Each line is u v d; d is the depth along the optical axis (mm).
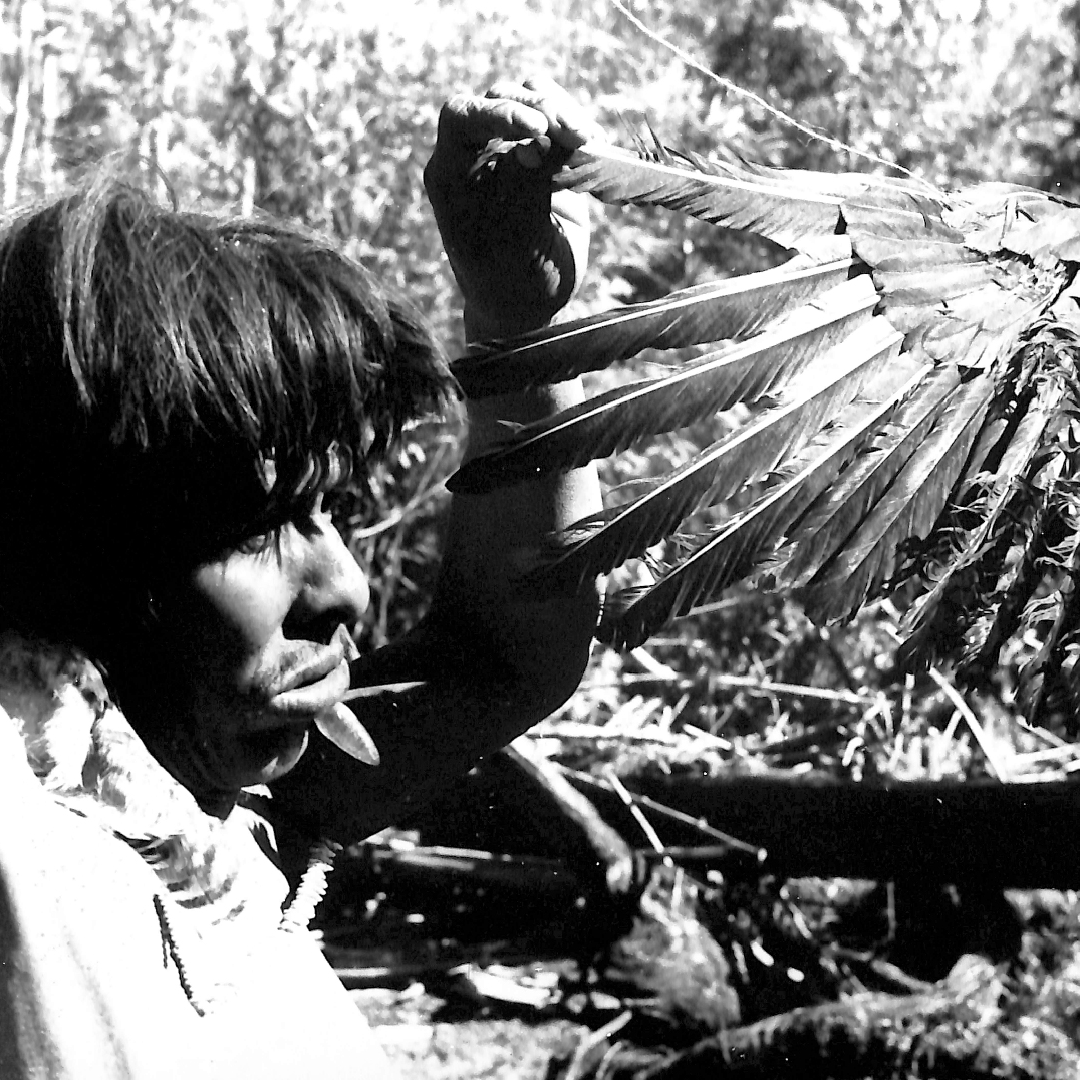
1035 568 1335
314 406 854
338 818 1567
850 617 1335
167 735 926
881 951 3377
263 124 4914
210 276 827
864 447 1327
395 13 4855
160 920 827
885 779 3436
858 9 5680
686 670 4355
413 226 4934
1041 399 1332
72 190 875
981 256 1377
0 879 781
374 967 3393
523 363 1315
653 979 3086
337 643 969
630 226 5301
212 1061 823
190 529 863
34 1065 767
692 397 1322
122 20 4750
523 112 1388
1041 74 5730
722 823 3355
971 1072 2924
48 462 832
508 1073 2957
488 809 3385
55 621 865
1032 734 3789
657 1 5746
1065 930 3305
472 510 1596
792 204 1378
